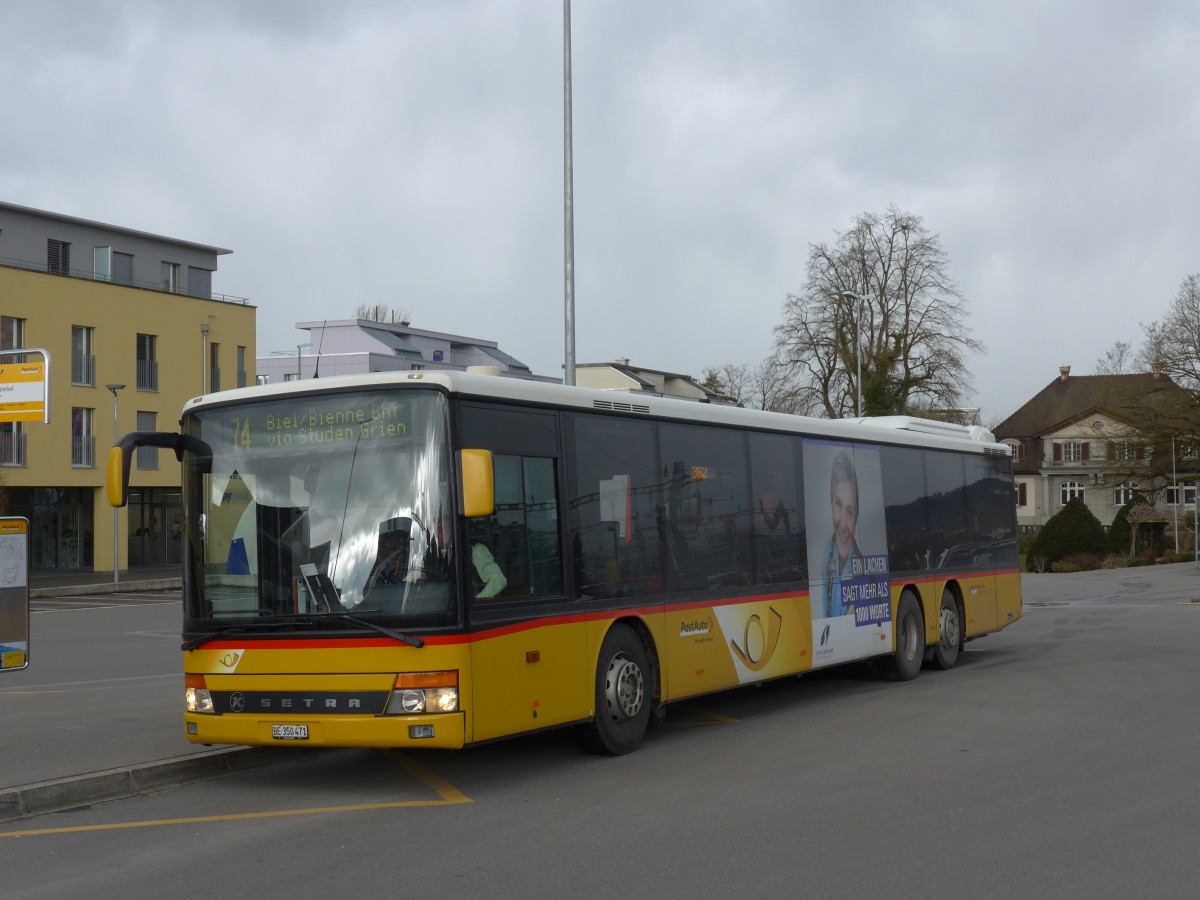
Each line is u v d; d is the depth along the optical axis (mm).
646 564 11266
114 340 51938
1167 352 61500
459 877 6922
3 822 8500
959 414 59812
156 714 12797
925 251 59906
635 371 97000
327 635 9008
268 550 9367
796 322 60875
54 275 49438
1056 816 8258
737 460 12875
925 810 8461
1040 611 32219
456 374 9359
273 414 9594
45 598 40156
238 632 9297
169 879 6988
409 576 8984
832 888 6598
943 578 17469
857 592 15062
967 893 6488
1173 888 6551
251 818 8555
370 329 80438
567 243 22766
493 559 9375
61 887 6848
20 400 18109
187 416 9898
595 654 10461
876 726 12336
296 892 6688
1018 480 107312
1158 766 10008
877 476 15875
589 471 10633
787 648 13438
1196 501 62688
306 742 9016
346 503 9258
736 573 12633
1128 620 28078
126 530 52156
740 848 7477
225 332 57375
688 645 11742
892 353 59250
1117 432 68312
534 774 10078
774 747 11203
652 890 6605
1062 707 13492
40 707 13719
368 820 8445
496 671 9234
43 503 49656
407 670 8844
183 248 57312
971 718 12750
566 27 22938
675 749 11203
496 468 9555
